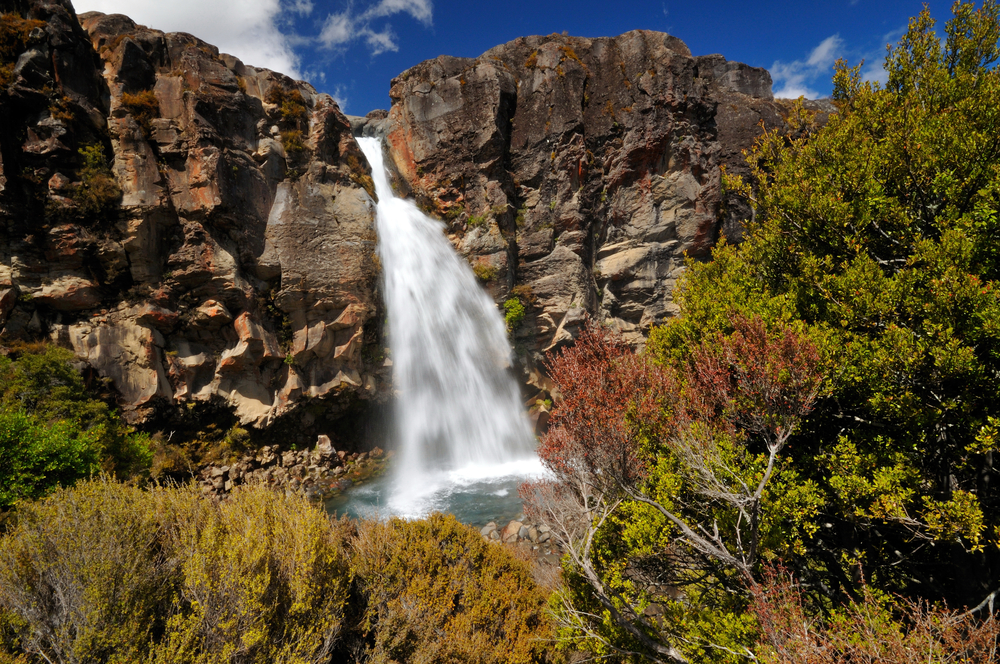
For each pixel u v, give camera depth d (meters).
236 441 26.44
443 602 9.13
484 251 34.72
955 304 6.67
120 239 23.33
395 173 37.56
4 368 18.72
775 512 7.24
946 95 9.29
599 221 36.84
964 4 9.62
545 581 11.27
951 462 8.13
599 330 7.26
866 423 8.53
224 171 25.66
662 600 8.32
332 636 7.61
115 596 6.74
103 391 22.39
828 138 10.12
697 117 36.03
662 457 7.50
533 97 37.28
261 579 7.30
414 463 30.80
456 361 33.66
